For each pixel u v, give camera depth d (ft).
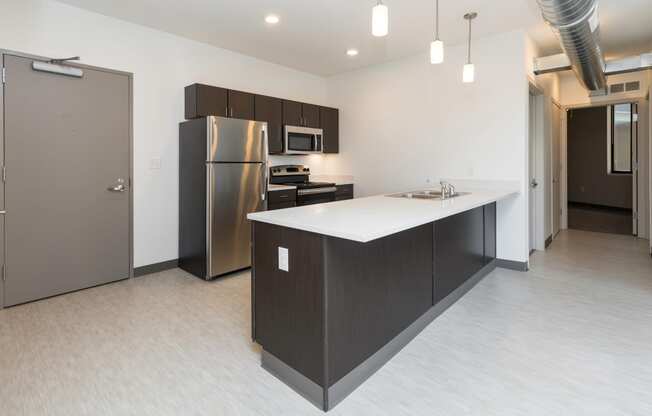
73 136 10.82
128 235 12.16
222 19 11.64
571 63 11.76
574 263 13.76
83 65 10.92
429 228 8.58
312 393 5.95
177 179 13.25
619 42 13.66
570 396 5.93
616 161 28.81
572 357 7.12
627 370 6.64
